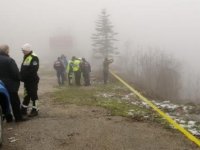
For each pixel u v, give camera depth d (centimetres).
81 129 929
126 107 1275
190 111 1252
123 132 902
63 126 962
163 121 1036
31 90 1075
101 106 1282
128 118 1068
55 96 1575
